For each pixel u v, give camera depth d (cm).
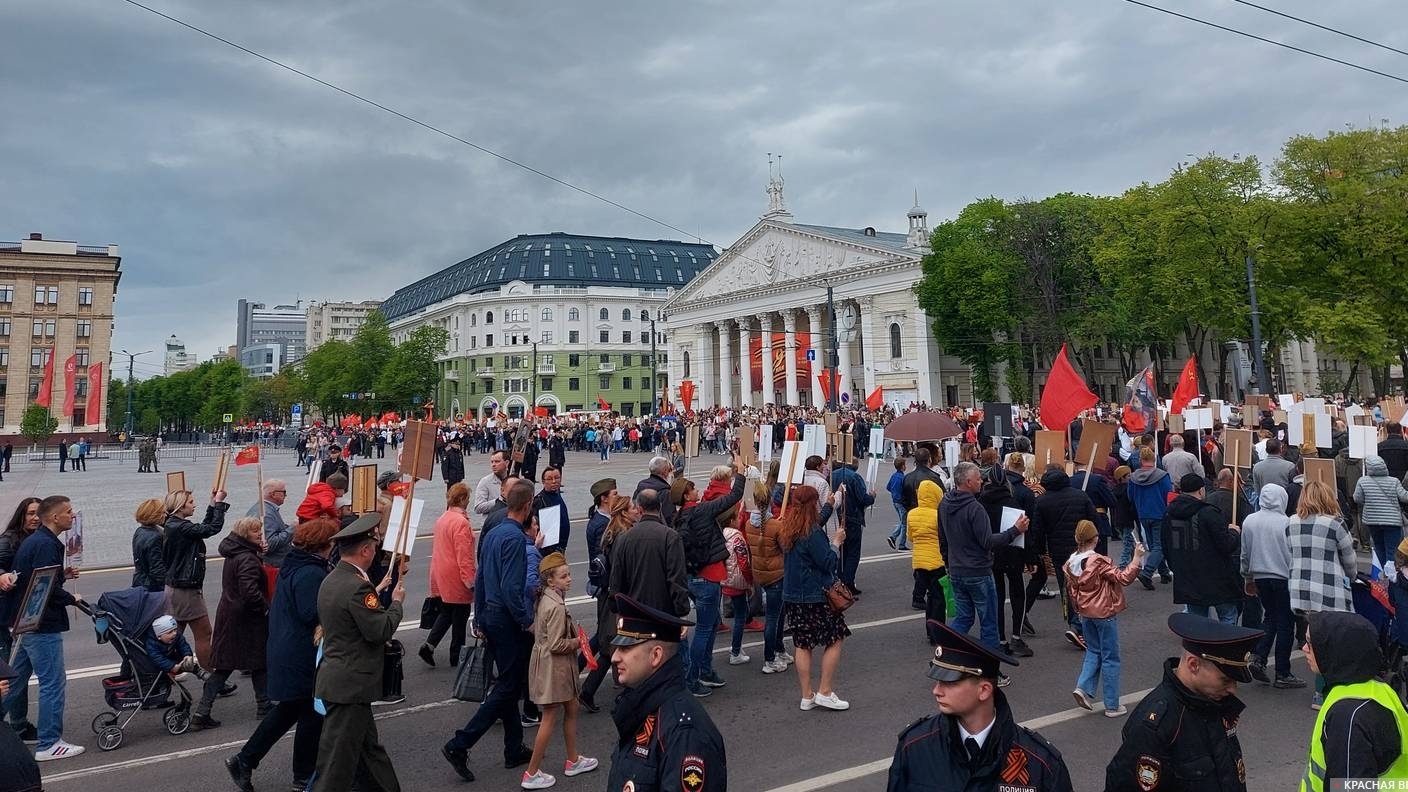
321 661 491
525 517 651
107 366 8312
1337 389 6606
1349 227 4106
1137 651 846
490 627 591
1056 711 678
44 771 609
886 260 6688
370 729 497
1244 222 4306
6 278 7988
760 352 8131
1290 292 4359
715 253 12838
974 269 5572
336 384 9644
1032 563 893
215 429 10881
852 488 1084
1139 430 1572
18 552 648
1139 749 344
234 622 695
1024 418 3362
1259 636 335
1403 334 4206
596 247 11975
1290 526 691
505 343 11081
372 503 916
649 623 335
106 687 678
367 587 495
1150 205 4762
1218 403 2112
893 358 6769
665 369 11481
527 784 561
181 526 754
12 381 7950
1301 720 653
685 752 308
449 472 2391
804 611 702
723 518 770
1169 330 5178
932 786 305
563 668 568
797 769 574
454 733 673
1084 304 5344
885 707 698
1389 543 1027
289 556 565
